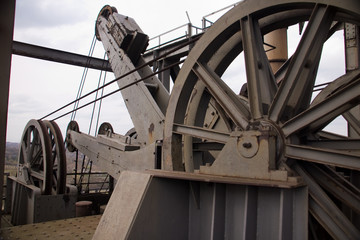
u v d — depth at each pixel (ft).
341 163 10.57
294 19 15.28
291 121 12.01
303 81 12.84
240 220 10.76
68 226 20.06
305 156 11.44
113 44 27.02
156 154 18.90
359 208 11.55
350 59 21.57
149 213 10.93
